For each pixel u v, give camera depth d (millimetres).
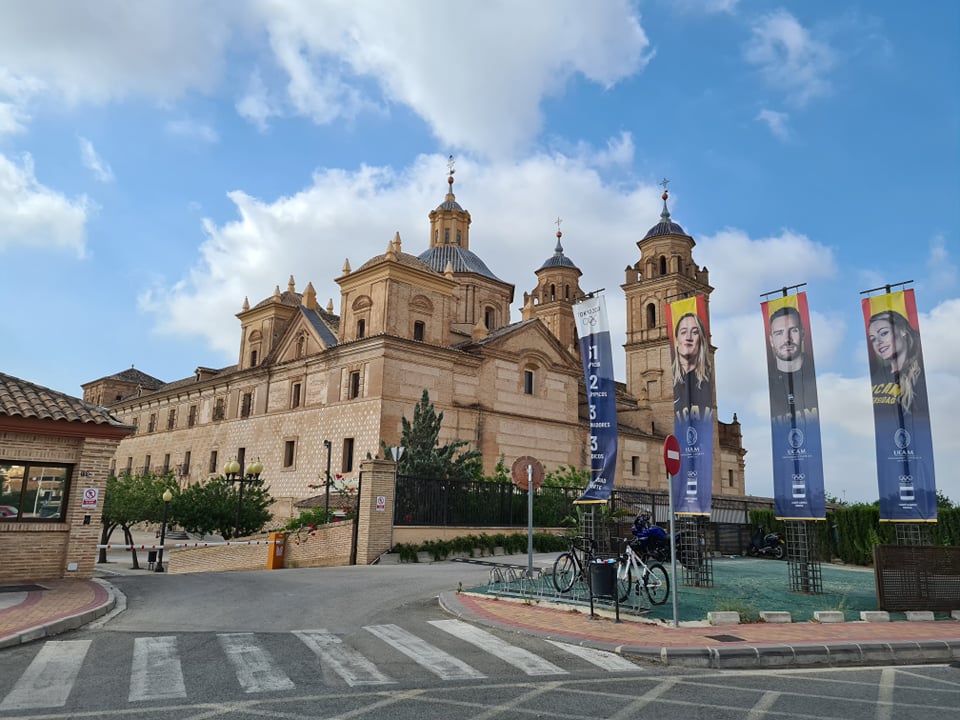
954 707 7504
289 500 44000
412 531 24500
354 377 41969
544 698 7480
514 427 45062
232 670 8398
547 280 66125
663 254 61094
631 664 9258
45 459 16422
